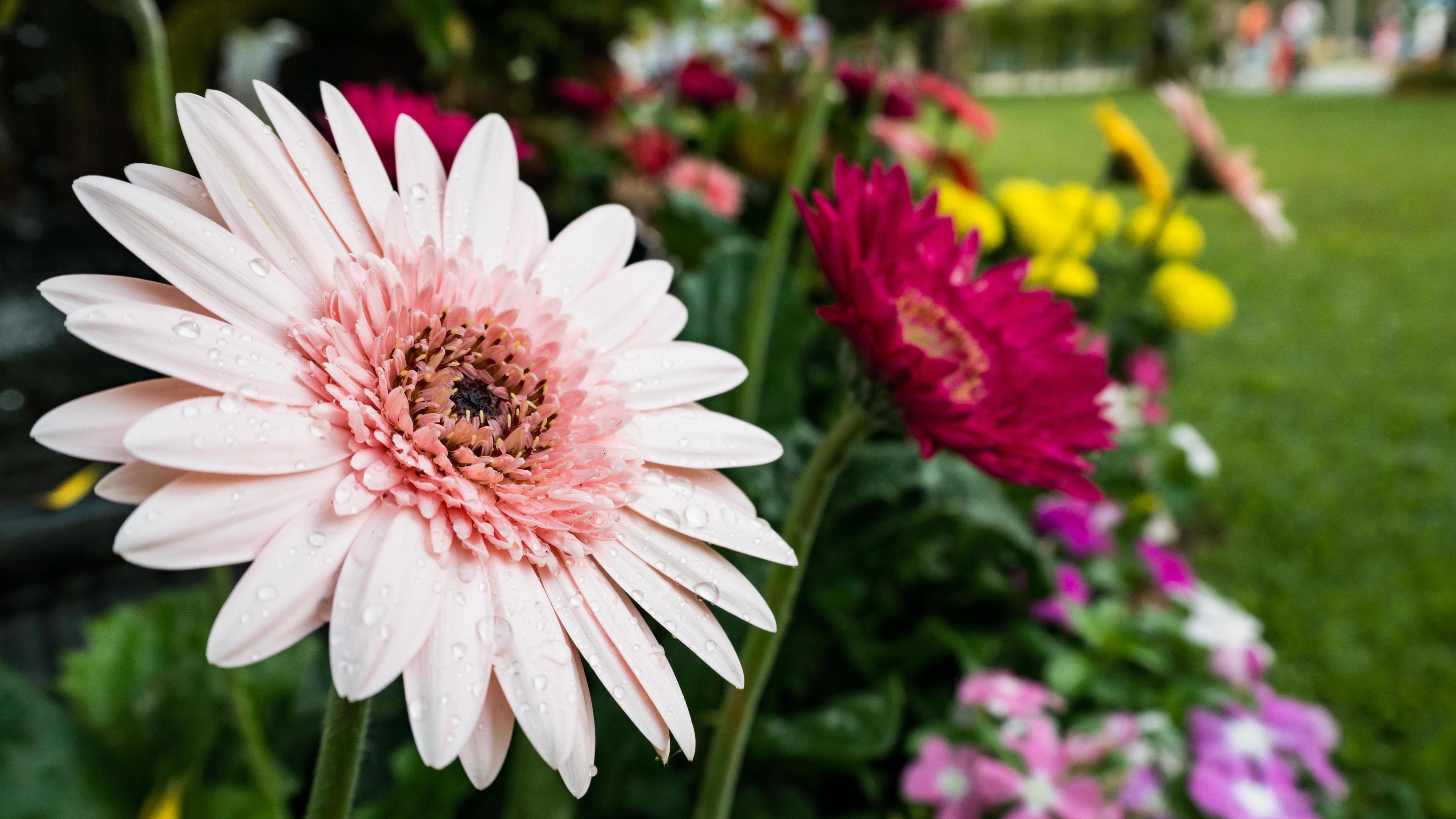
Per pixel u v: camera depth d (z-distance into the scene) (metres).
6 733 0.37
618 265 0.25
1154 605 0.62
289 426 0.20
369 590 0.19
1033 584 0.54
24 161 0.69
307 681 0.46
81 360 0.51
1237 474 1.24
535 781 0.35
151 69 0.30
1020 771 0.44
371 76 0.78
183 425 0.19
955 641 0.50
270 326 0.20
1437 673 0.84
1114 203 0.79
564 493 0.22
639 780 0.41
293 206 0.21
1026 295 0.28
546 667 0.20
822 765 0.46
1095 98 5.88
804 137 0.40
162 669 0.41
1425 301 2.05
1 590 0.49
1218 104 5.46
